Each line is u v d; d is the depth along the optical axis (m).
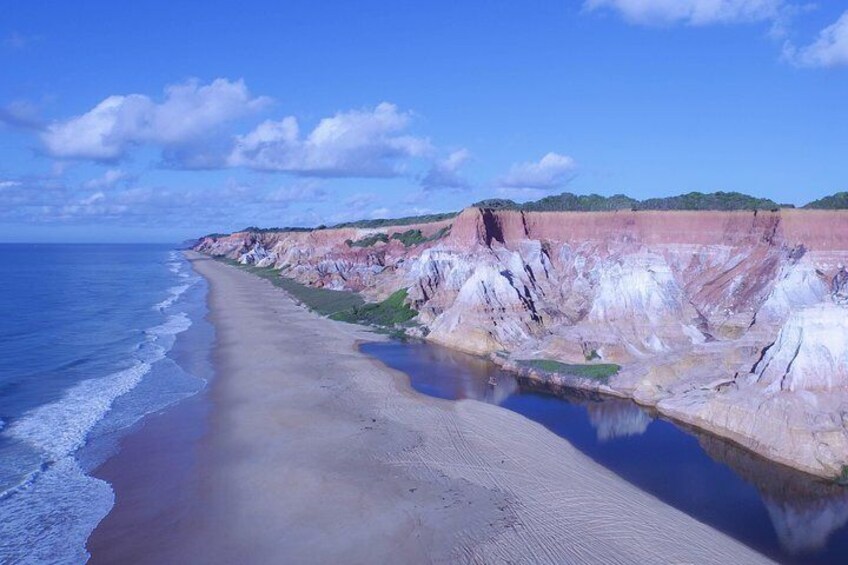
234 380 50.88
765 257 62.72
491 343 63.03
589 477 33.81
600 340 56.03
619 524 28.75
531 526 28.27
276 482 32.31
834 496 32.34
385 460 35.25
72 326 72.75
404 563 25.25
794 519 29.98
